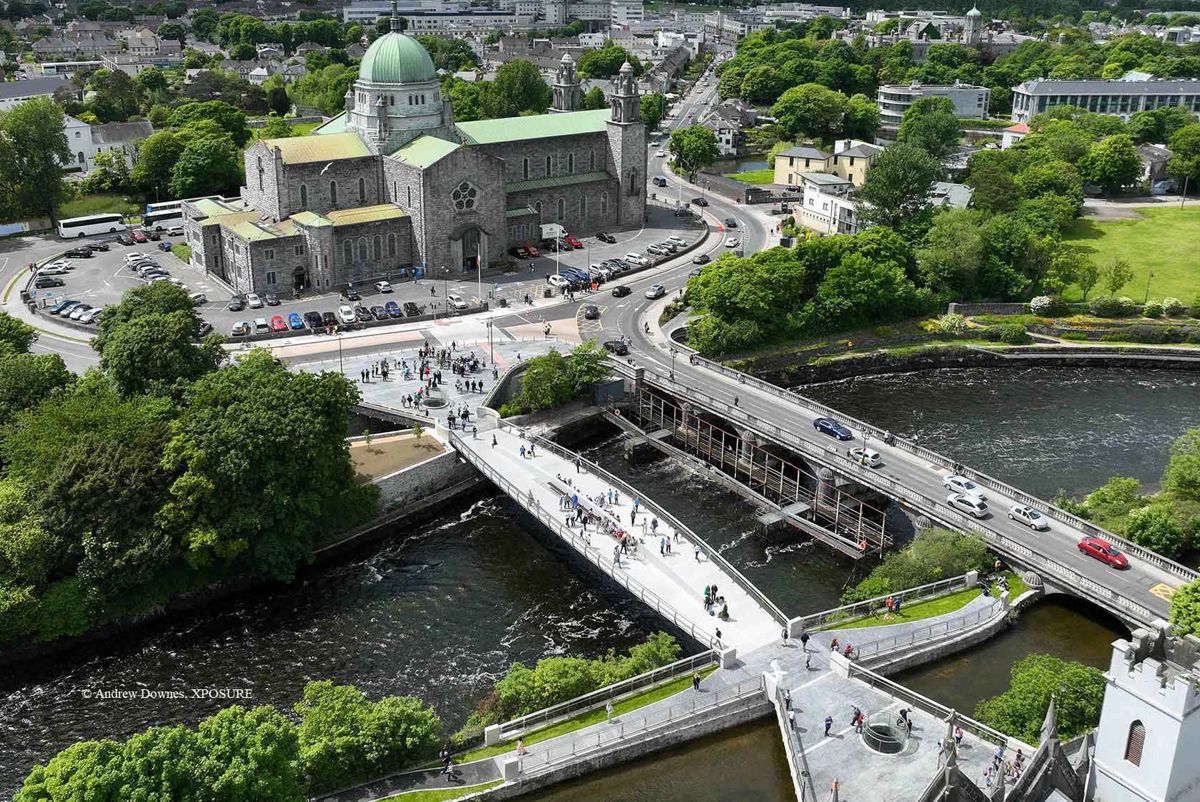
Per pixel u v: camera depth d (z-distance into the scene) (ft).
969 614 371.35
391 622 397.19
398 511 471.62
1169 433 563.07
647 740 312.29
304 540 426.51
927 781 287.89
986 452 536.01
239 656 376.68
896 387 628.28
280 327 615.57
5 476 420.36
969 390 623.77
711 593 374.84
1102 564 398.62
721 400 542.98
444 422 517.14
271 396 425.28
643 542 421.18
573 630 391.86
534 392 546.26
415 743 293.64
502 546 451.94
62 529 385.70
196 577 407.85
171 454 402.11
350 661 374.22
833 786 280.51
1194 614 319.27
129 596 392.88
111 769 240.53
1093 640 369.50
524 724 317.22
